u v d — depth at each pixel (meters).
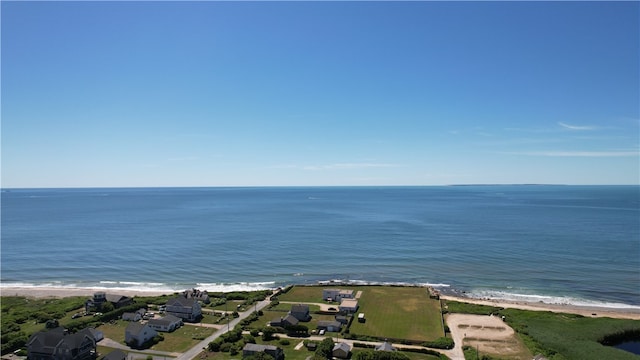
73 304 109.00
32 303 111.69
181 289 131.75
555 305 111.62
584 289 126.88
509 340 84.94
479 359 75.00
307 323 94.88
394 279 141.75
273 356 73.94
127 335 82.88
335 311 102.88
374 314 100.88
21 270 155.50
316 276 146.50
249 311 104.25
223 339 82.50
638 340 88.75
